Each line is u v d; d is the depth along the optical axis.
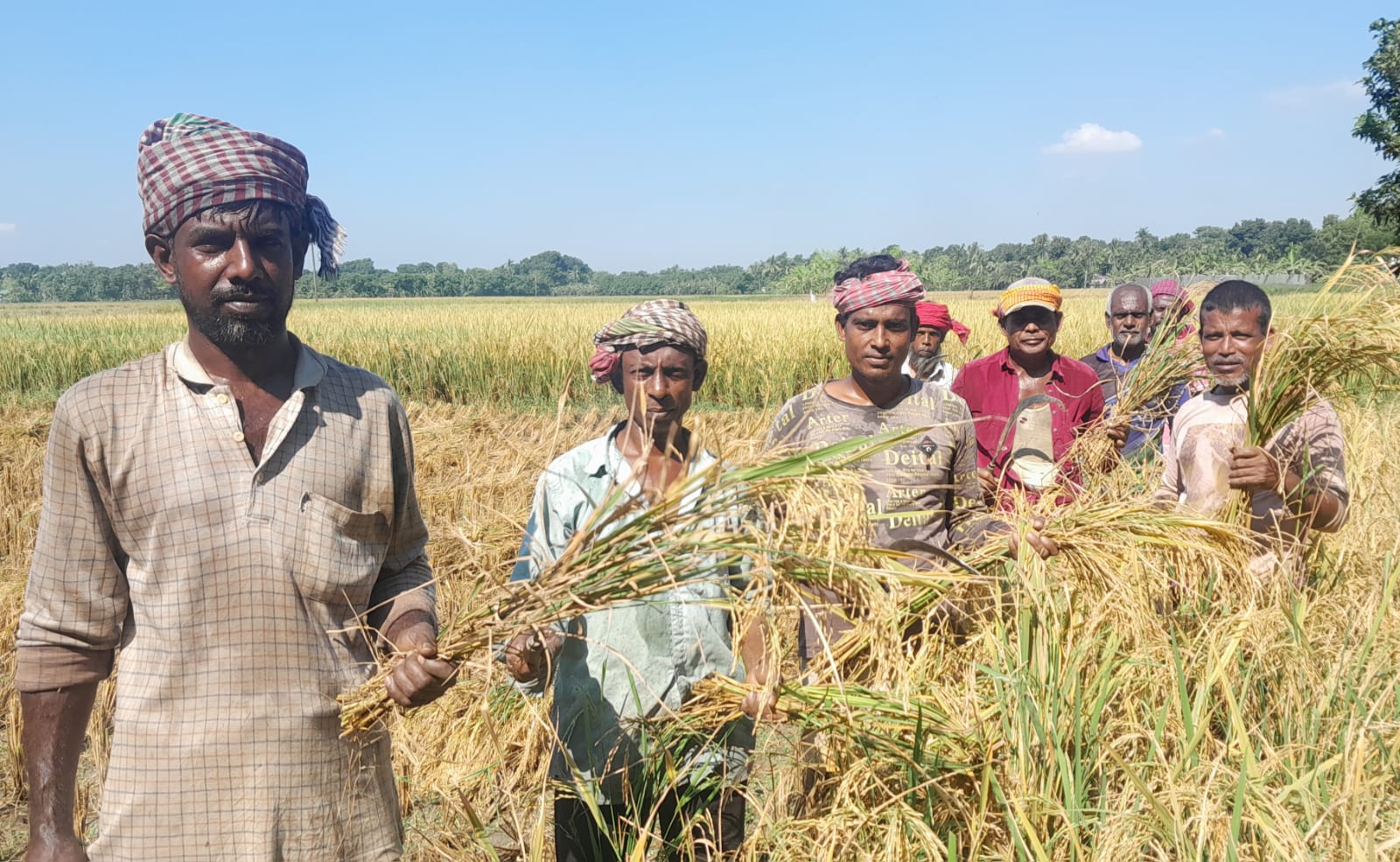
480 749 3.25
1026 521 3.12
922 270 137.38
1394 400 5.20
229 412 1.98
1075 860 2.24
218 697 1.95
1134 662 2.74
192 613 1.94
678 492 2.14
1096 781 2.54
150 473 1.94
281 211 2.02
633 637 2.67
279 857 1.97
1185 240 169.62
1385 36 30.58
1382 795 2.33
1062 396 4.90
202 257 1.95
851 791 2.52
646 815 2.77
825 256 137.00
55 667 1.95
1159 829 2.28
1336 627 3.10
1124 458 5.02
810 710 2.48
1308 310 3.46
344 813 2.07
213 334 1.98
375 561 2.17
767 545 2.17
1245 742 2.41
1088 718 2.64
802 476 2.19
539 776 2.70
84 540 1.94
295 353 2.11
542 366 19.95
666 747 2.66
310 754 2.01
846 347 3.55
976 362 5.10
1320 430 3.48
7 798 4.25
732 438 2.54
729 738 2.75
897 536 3.33
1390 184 31.17
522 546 2.74
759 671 2.60
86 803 4.01
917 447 3.42
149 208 1.99
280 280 2.02
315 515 2.03
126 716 1.94
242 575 1.96
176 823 1.93
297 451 2.03
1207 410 3.91
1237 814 2.11
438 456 9.66
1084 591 3.04
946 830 2.49
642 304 2.78
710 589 2.66
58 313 80.44
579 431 9.16
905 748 2.47
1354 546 3.78
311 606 2.02
